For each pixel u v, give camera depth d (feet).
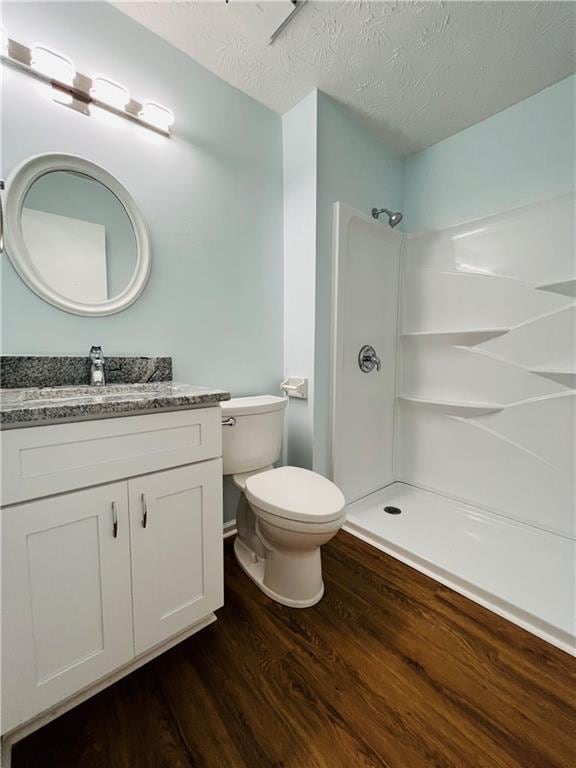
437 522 5.64
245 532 4.88
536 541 5.06
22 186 3.45
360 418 6.50
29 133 3.47
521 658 3.29
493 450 5.88
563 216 4.98
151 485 2.92
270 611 3.89
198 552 3.29
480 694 2.93
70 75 3.59
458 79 4.99
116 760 2.46
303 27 4.13
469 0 3.80
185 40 4.37
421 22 4.05
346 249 5.81
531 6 3.88
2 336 3.42
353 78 4.98
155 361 4.47
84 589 2.60
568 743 2.56
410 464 7.18
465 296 6.13
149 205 4.37
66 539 2.49
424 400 6.72
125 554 2.79
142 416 2.84
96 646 2.68
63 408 2.40
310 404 5.72
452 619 3.78
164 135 4.46
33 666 2.38
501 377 5.74
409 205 7.10
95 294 3.99
